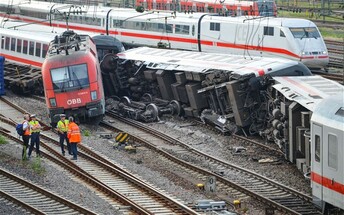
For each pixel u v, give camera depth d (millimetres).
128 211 50094
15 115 88062
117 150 70500
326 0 185250
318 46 105562
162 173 61812
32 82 100938
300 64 78750
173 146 73375
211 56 89938
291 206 51719
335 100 48719
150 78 91688
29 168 61656
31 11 152500
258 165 65000
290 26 106125
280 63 78562
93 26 139875
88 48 84312
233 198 54562
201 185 56938
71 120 65375
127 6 181625
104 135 77250
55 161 64625
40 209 50000
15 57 110938
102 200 52625
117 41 98500
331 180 47156
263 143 73750
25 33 111312
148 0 167125
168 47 126562
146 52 97812
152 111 86000
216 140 75938
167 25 126188
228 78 79625
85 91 81250
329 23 160125
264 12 139875
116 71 94375
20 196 53312
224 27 115812
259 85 76688
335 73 106000
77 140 65062
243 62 82250
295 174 61312
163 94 90625
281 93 68938
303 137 60562
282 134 68500
